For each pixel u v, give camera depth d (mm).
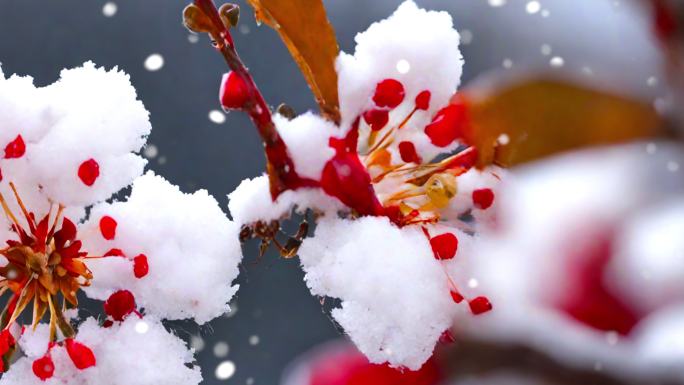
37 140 242
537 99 185
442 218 232
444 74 239
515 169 186
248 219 240
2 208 245
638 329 172
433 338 223
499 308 181
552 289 176
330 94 237
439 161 248
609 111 182
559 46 199
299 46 236
